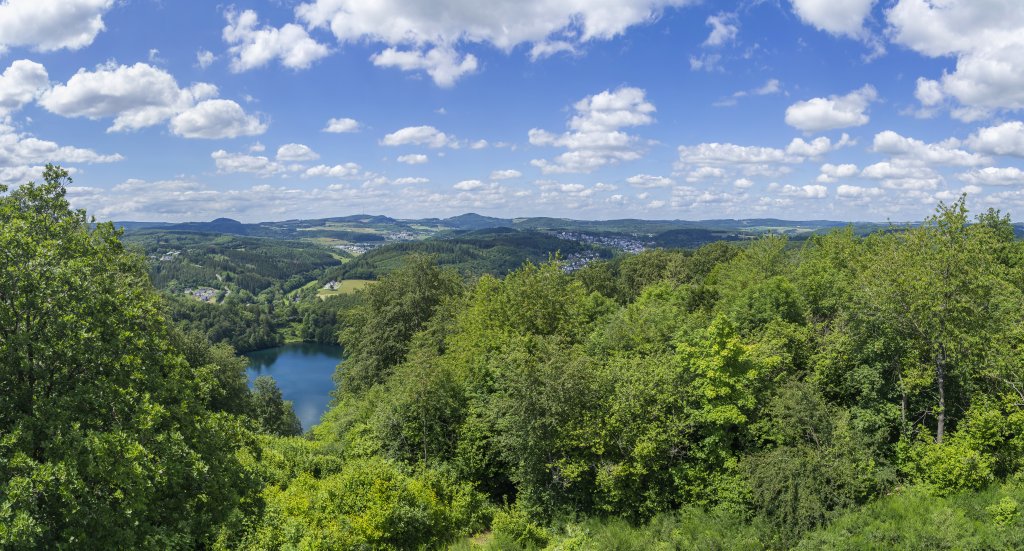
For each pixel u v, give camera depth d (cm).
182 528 1647
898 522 2003
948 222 2367
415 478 2580
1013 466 2130
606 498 2484
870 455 2267
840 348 2591
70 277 1587
